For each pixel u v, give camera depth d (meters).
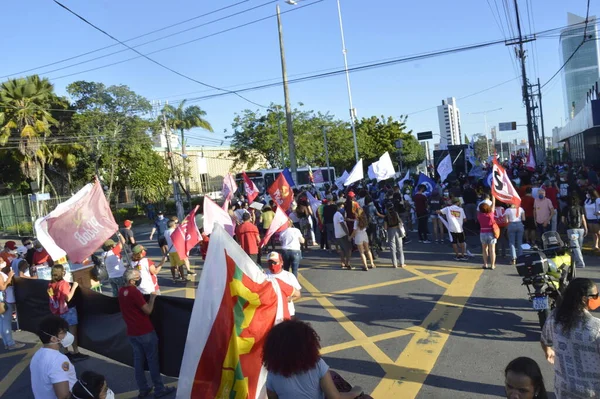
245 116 41.94
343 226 12.55
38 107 33.34
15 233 33.09
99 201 8.43
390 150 54.50
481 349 6.79
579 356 3.49
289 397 3.31
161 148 48.25
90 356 8.05
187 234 11.12
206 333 4.17
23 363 8.16
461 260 12.38
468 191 16.27
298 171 39.47
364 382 6.14
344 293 10.37
